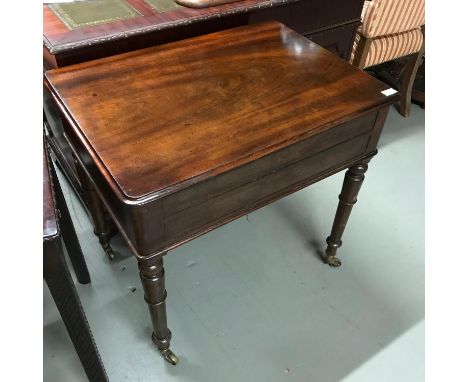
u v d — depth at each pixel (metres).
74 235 1.10
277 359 1.11
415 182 1.69
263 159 0.78
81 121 0.78
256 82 0.92
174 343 1.12
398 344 1.16
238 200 0.83
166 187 0.67
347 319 1.21
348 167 1.00
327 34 1.38
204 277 1.29
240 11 1.10
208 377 1.06
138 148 0.73
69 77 0.88
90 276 1.27
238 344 1.13
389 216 1.53
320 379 1.07
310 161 0.89
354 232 1.46
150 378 1.05
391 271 1.35
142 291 1.24
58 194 0.98
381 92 0.90
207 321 1.18
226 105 0.84
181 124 0.79
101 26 0.98
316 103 0.86
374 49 1.68
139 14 1.04
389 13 1.57
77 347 0.82
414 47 1.80
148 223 0.71
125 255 1.34
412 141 1.90
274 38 1.07
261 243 1.40
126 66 0.93
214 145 0.75
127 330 1.15
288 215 1.51
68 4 1.05
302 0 1.21
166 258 1.34
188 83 0.90
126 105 0.83
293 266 1.34
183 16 1.05
